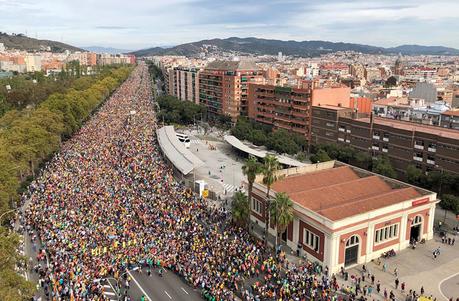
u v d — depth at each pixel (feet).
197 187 413.59
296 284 250.98
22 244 276.62
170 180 429.38
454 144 404.77
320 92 597.93
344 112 551.59
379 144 492.54
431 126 479.41
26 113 654.12
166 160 518.78
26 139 449.48
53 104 636.07
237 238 307.78
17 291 191.11
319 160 495.00
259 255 285.23
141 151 540.52
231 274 258.98
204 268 261.03
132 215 330.95
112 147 550.77
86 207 338.95
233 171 510.99
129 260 270.05
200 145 654.94
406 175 430.61
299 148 584.40
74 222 310.24
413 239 314.76
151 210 342.03
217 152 610.24
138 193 379.55
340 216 282.97
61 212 327.47
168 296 238.48
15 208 336.70
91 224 308.19
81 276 242.58
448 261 289.12
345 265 280.92
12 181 333.21
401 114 651.25
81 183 396.98
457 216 347.77
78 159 486.38
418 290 252.21
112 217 323.98
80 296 225.56
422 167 442.91
